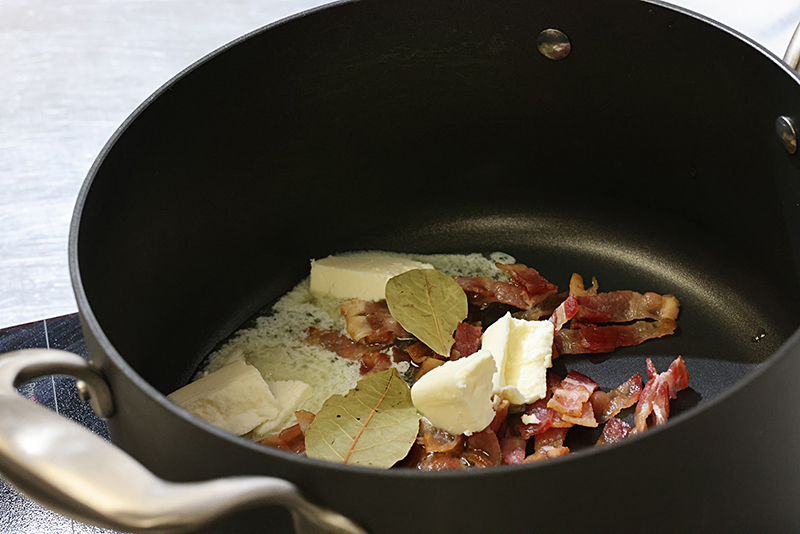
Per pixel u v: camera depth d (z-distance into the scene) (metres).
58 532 0.58
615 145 0.67
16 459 0.46
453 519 0.50
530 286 0.66
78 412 0.62
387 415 0.59
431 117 0.68
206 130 0.63
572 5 0.64
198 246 0.64
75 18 0.87
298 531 0.50
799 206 0.62
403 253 0.70
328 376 0.63
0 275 0.71
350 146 0.67
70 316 0.66
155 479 0.46
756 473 0.52
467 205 0.71
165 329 0.64
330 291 0.67
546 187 0.70
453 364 0.58
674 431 0.50
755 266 0.65
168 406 0.50
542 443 0.60
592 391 0.61
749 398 0.50
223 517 0.45
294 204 0.67
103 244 0.58
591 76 0.66
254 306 0.67
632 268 0.68
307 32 0.63
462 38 0.65
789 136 0.61
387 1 0.64
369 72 0.65
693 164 0.66
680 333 0.65
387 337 0.64
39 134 0.79
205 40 0.85
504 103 0.67
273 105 0.64
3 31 0.87
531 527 0.50
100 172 0.58
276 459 0.49
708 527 0.52
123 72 0.83
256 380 0.61
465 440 0.59
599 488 0.50
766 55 0.60
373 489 0.49
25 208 0.75
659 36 0.63
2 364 0.50
